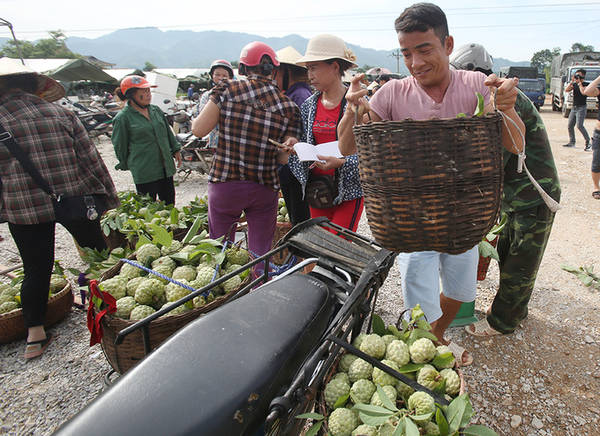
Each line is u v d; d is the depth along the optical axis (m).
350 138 2.08
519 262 2.80
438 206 1.35
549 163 2.55
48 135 2.82
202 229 3.95
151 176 5.02
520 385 2.65
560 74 21.41
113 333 2.22
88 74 22.47
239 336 1.39
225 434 1.13
